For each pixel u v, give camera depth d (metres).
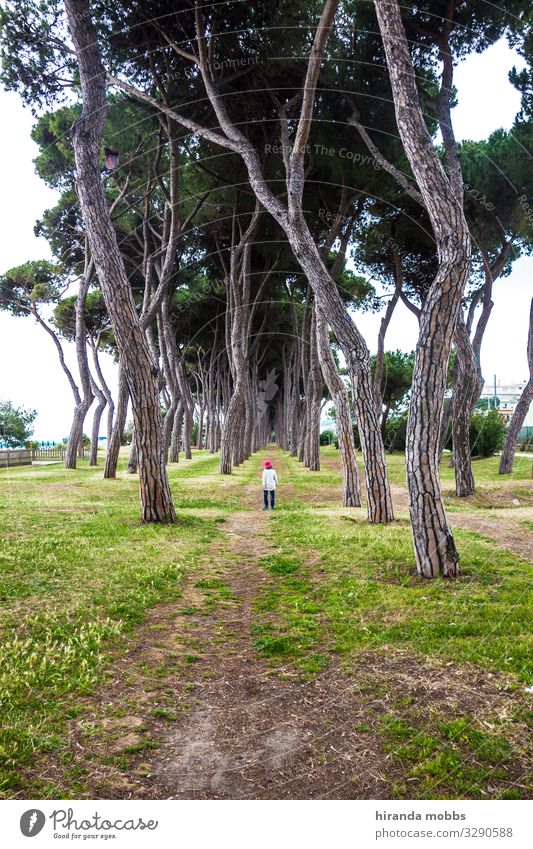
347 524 11.21
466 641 4.58
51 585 6.13
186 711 3.68
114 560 7.55
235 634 5.18
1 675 3.88
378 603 5.78
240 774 2.98
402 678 4.00
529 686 3.76
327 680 4.05
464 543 8.73
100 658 4.33
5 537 8.53
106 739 3.29
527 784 2.80
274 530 11.16
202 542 9.62
